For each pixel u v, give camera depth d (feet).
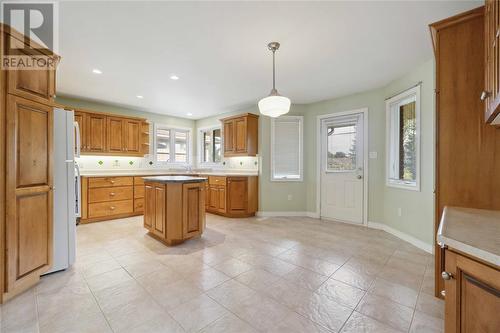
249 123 15.23
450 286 2.82
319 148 14.64
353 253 8.78
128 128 15.69
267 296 5.84
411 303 5.58
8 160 5.49
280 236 10.86
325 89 12.36
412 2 5.77
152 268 7.39
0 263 5.41
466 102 5.36
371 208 12.48
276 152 15.35
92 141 14.02
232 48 8.07
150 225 10.43
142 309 5.27
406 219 10.30
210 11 6.10
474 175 5.30
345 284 6.47
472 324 2.53
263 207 15.25
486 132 5.20
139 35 7.23
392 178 11.57
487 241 2.67
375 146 12.33
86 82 11.33
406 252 8.89
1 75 5.35
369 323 4.85
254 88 12.26
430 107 8.94
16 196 5.66
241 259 8.16
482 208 5.15
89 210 13.08
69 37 7.32
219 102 15.07
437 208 5.69
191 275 6.93
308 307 5.40
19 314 5.06
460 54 5.42
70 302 5.53
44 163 6.41
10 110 5.49
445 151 5.56
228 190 14.78
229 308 5.34
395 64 9.34
